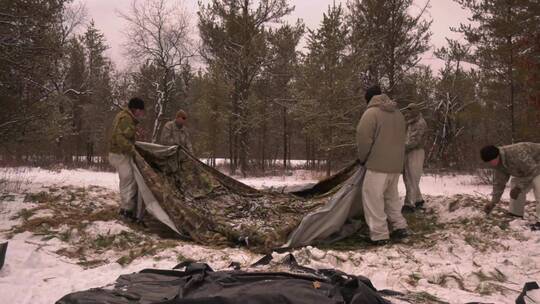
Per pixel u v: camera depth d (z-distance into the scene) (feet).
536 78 33.88
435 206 24.90
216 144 66.59
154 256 16.56
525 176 20.54
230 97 64.28
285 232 18.72
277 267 14.97
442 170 60.39
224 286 12.28
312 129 47.70
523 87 41.50
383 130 19.13
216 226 19.69
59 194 26.94
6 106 30.01
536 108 34.65
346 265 15.90
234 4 64.54
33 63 29.37
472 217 22.39
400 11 56.44
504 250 18.01
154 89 91.81
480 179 47.67
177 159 23.68
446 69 64.59
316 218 19.11
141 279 13.05
